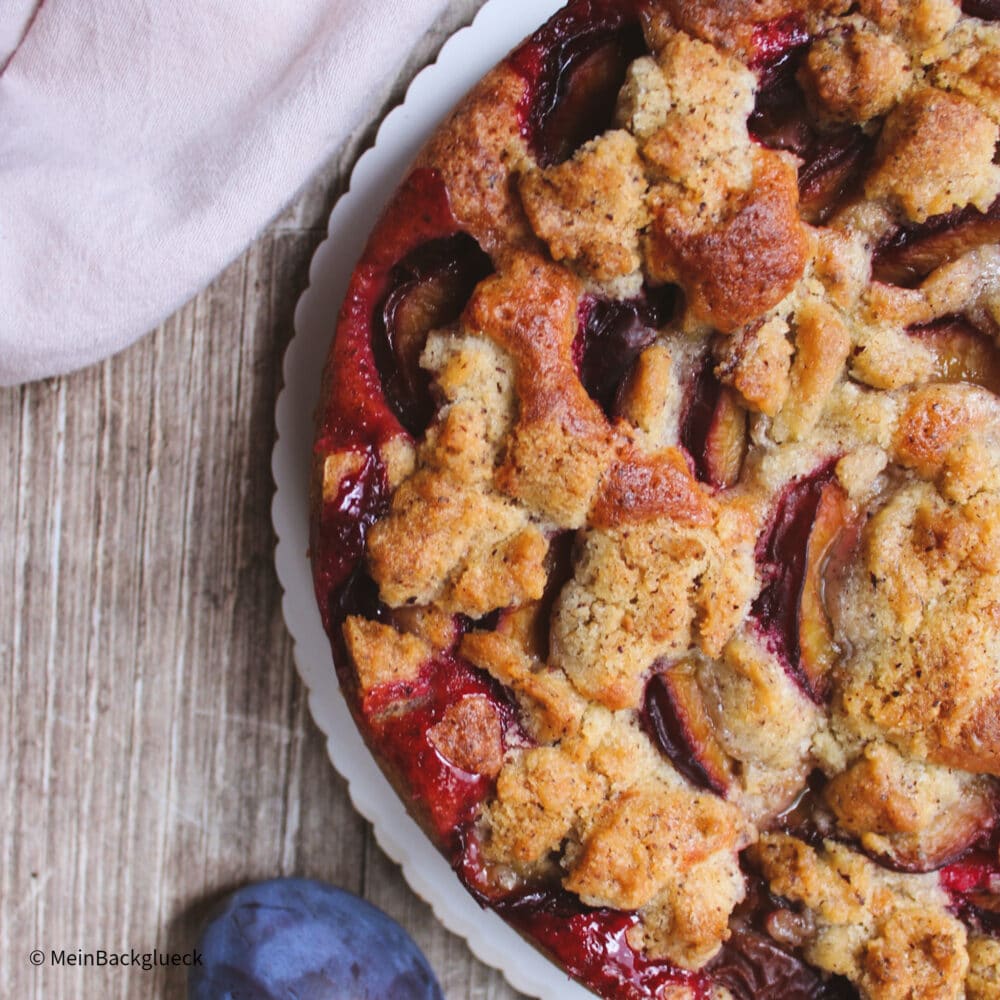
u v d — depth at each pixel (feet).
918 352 1.79
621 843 1.77
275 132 1.93
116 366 2.04
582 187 1.76
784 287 1.76
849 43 1.77
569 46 1.79
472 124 1.78
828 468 1.80
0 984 2.05
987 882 1.81
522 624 1.80
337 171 2.02
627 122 1.77
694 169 1.76
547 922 1.79
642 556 1.77
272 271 2.03
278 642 2.04
